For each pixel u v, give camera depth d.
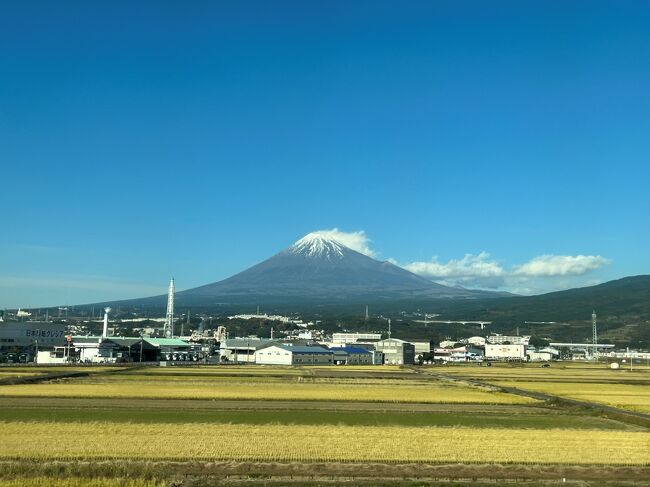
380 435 51.59
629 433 54.62
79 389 84.31
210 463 41.81
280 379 112.44
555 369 175.50
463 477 40.28
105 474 37.44
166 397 77.12
